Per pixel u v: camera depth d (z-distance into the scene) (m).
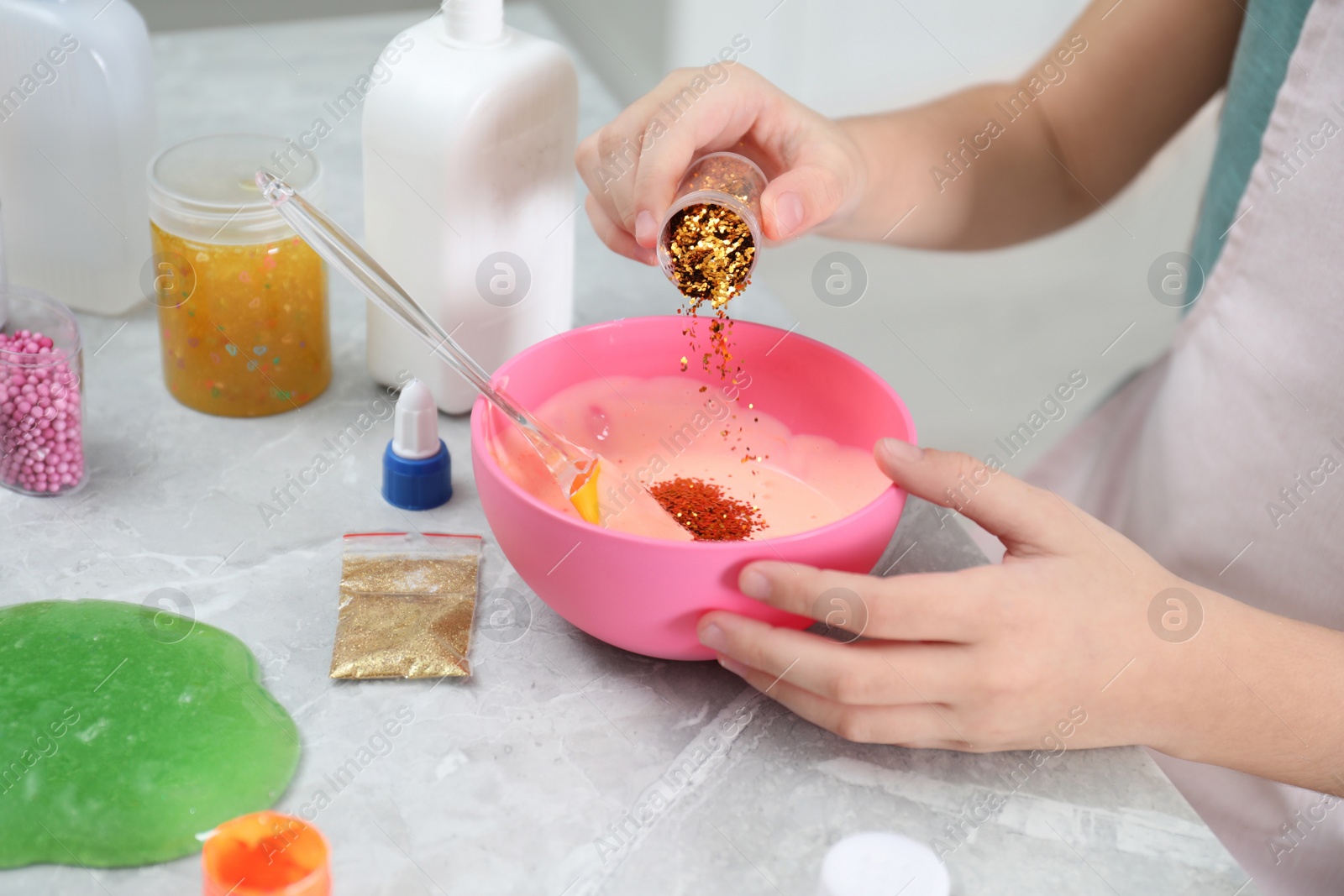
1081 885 0.58
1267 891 0.70
